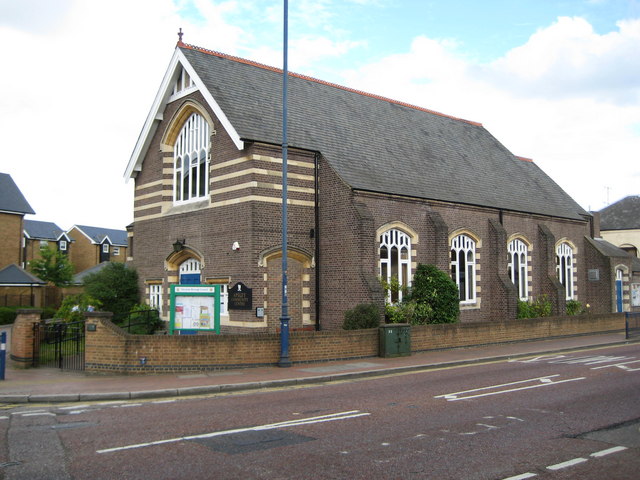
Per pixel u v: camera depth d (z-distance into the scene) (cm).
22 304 4678
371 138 2717
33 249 6806
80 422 1002
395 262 2386
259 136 2186
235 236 2202
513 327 2355
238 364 1625
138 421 1000
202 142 2462
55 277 5038
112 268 2759
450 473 693
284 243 1678
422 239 2477
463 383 1387
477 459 748
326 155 2341
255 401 1192
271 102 2484
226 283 2238
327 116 2648
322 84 2909
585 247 3462
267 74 2673
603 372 1539
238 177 2206
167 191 2612
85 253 7419
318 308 2278
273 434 884
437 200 2536
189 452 787
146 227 2703
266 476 685
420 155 2878
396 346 1886
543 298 3023
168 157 2619
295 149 2273
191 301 1791
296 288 2267
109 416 1054
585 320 2717
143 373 1555
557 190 3600
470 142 3438
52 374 1573
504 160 3512
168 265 2541
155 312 2555
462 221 2686
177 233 2505
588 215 3541
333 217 2266
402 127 3045
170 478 680
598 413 1020
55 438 880
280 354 1672
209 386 1331
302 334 1734
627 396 1180
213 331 1756
